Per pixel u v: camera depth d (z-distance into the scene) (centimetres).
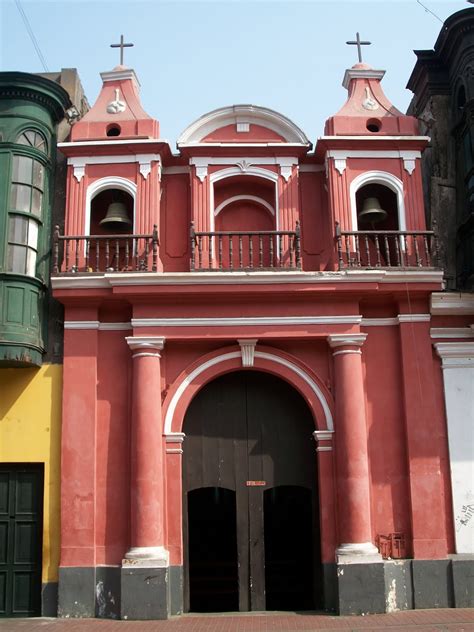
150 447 1210
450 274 1407
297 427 1309
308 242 1377
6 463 1255
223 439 1301
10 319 1236
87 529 1205
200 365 1278
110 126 1387
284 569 1491
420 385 1272
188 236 1375
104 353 1282
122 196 1402
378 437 1265
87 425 1242
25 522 1240
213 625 1108
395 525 1234
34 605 1209
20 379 1279
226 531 1580
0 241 1264
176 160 1400
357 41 1480
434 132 1477
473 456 1263
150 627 1095
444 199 1443
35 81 1331
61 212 1370
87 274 1250
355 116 1397
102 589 1188
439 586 1198
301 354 1292
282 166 1367
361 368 1267
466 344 1295
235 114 1394
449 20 1417
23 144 1324
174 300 1259
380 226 1427
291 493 1567
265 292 1248
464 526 1237
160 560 1171
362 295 1276
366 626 1073
